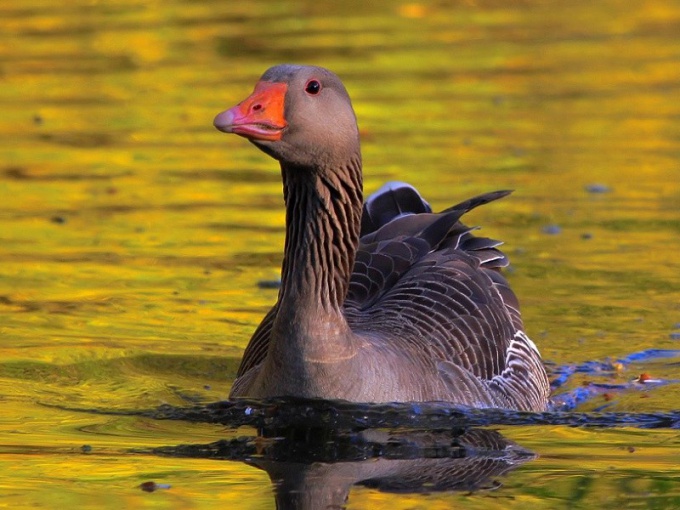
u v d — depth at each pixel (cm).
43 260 1588
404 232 1308
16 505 848
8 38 2988
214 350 1302
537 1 3550
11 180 1948
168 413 1102
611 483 906
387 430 1043
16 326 1356
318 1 3500
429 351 1121
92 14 3291
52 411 1105
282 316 1059
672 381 1230
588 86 2578
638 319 1395
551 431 1067
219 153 2145
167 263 1582
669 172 1969
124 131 2264
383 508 842
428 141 2180
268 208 1827
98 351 1284
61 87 2570
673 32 3105
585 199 1838
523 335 1245
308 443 1005
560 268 1555
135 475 918
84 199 1859
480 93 2523
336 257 1063
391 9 3425
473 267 1262
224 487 890
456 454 984
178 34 3041
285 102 1034
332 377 1045
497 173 1973
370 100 2453
